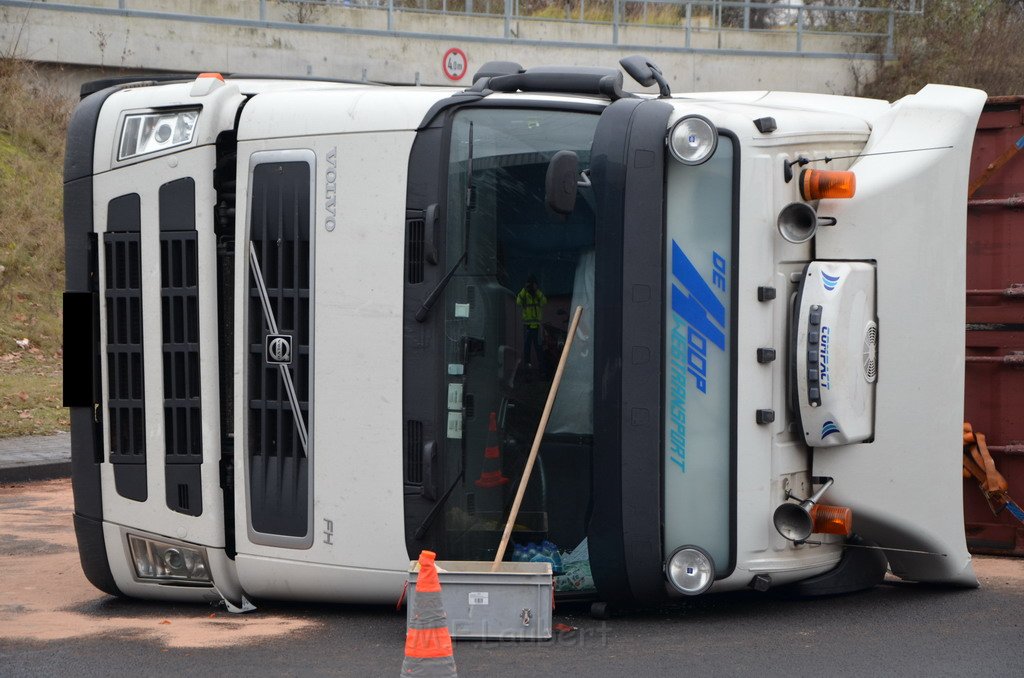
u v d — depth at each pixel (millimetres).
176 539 12641
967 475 14672
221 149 12523
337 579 12078
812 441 11898
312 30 44750
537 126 11844
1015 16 55031
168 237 12539
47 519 19156
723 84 51844
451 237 11703
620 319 11453
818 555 12500
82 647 11258
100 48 40438
